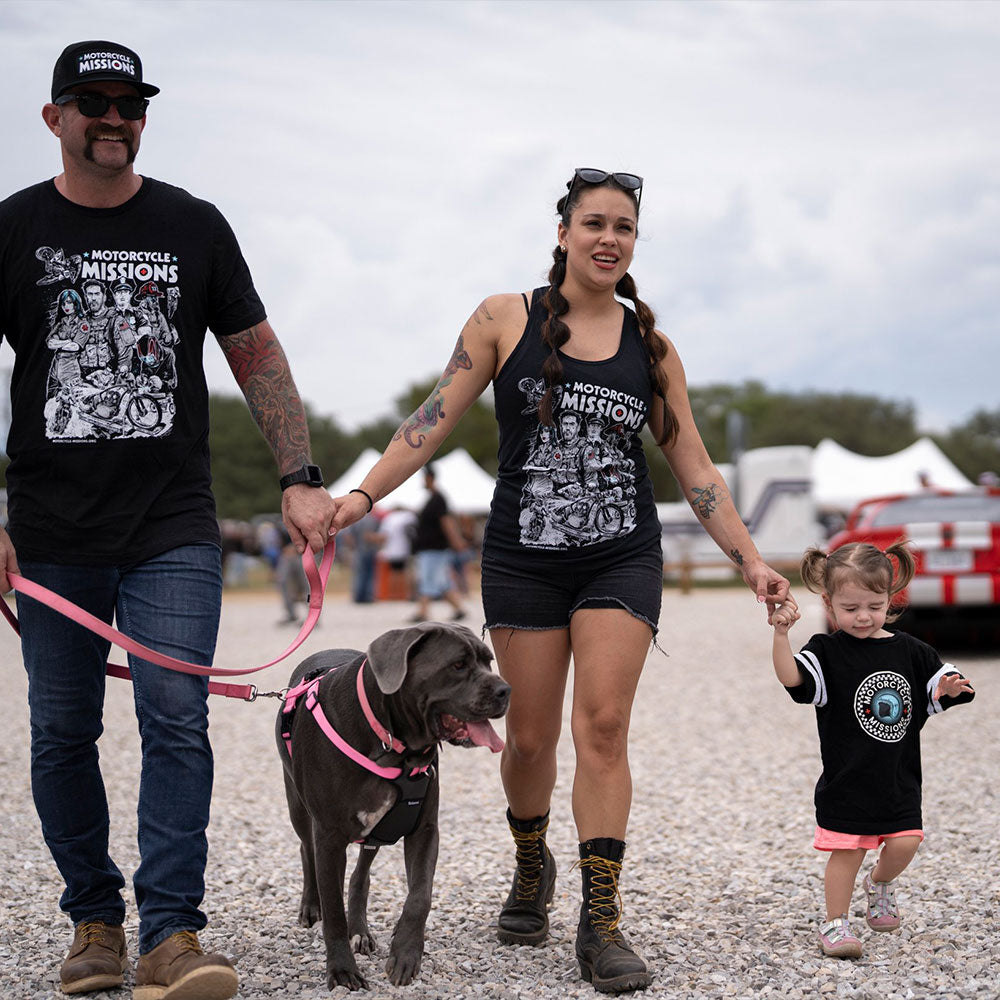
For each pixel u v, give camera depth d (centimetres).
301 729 389
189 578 377
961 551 1180
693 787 682
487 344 417
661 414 431
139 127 368
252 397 404
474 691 365
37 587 365
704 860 530
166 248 377
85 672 379
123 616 381
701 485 427
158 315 374
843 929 402
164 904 358
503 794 673
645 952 407
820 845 408
